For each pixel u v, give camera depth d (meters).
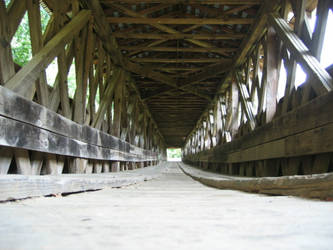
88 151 5.17
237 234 0.86
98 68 6.33
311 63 3.56
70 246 0.71
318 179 1.84
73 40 4.77
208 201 1.92
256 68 6.62
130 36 6.96
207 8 6.13
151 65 9.47
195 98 13.21
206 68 9.16
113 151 7.04
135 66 8.82
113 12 6.33
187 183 5.23
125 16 6.46
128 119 10.15
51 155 3.83
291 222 1.04
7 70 2.92
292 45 4.11
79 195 2.55
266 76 5.40
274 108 5.21
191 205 1.66
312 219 1.10
